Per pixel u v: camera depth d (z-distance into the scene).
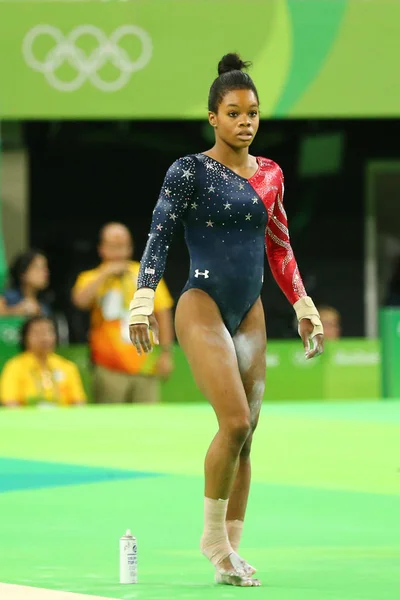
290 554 13.02
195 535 14.17
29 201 41.94
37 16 32.19
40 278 31.75
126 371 30.50
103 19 32.31
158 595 10.77
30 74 32.22
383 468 20.06
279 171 12.54
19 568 12.16
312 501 16.81
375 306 43.78
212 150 12.36
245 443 12.27
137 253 42.78
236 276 12.08
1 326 30.69
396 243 43.81
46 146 41.81
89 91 32.38
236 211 12.06
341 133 43.00
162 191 12.14
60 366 30.17
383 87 32.97
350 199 43.44
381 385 33.19
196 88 32.59
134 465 20.36
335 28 32.72
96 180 42.41
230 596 10.72
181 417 27.44
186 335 11.95
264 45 32.53
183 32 32.44
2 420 26.77
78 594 10.51
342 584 11.32
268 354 32.34
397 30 32.97
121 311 30.34
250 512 15.90
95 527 14.72
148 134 42.47
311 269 43.47
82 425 25.94
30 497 17.11
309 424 26.34
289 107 32.66
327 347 32.66
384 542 13.74
